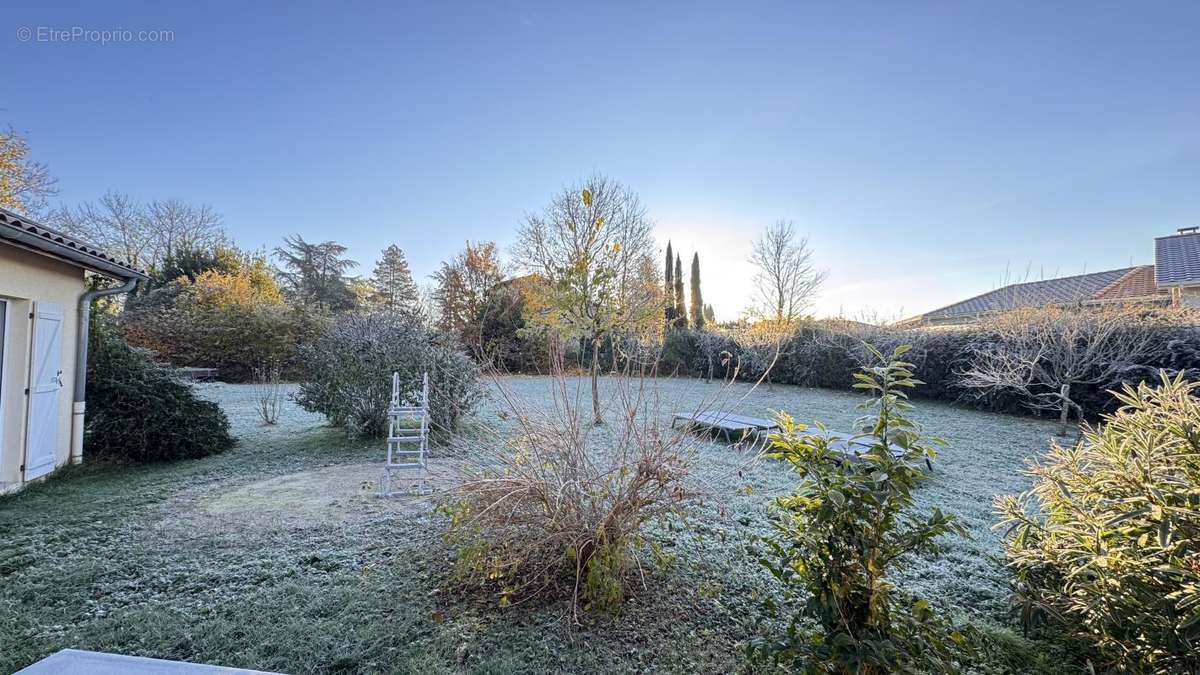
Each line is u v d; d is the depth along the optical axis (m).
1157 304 9.55
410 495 4.12
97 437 5.55
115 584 2.73
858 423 1.75
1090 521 1.94
